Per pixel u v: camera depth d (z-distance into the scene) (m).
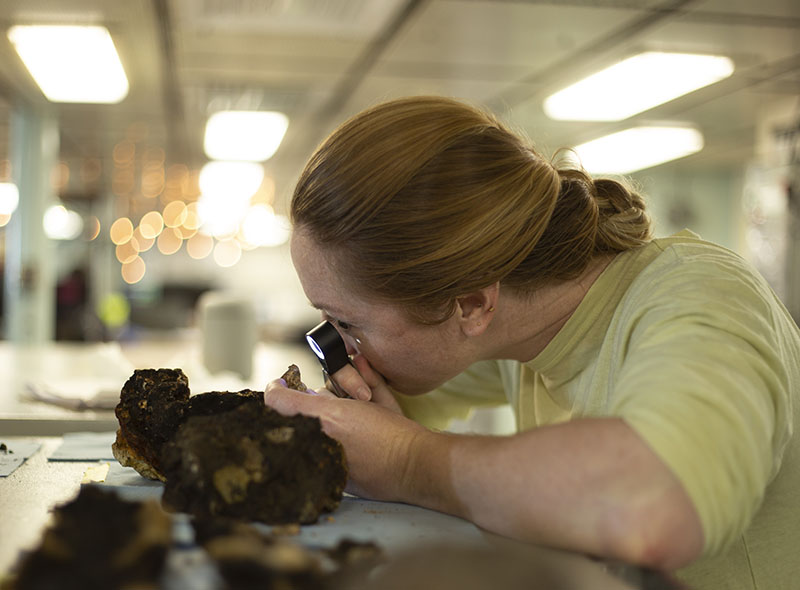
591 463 0.44
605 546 0.43
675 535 0.42
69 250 5.41
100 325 4.52
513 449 0.48
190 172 5.10
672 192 5.38
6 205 5.38
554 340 0.66
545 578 0.37
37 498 0.53
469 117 0.58
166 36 2.20
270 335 4.02
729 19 2.02
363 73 2.63
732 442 0.45
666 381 0.47
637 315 0.57
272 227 6.79
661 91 2.81
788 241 3.03
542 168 0.59
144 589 0.34
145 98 3.02
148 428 0.58
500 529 0.47
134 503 0.39
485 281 0.57
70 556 0.34
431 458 0.52
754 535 0.58
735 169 5.17
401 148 0.55
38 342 3.19
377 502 0.55
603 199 0.68
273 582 0.35
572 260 0.62
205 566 0.36
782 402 0.49
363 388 0.63
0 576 0.35
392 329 0.59
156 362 1.86
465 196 0.55
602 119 3.33
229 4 1.94
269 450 0.48
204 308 1.71
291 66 2.54
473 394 0.85
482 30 2.14
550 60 2.43
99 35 2.16
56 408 1.01
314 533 0.47
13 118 3.38
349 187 0.54
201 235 7.86
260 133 3.66
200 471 0.46
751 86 2.75
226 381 1.45
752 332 0.51
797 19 2.00
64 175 5.24
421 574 0.37
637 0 1.89
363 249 0.55
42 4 1.93
